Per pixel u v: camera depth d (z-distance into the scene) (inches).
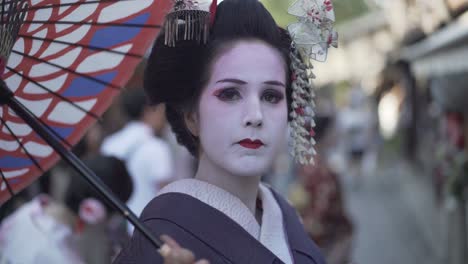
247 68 76.2
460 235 274.1
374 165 676.7
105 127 238.2
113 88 70.8
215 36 77.7
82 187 137.1
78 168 67.7
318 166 192.9
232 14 78.3
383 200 541.0
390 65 543.5
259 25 78.2
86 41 69.7
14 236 133.3
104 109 71.9
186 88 79.4
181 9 76.2
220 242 76.1
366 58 720.3
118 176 145.2
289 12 81.4
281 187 326.6
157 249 66.6
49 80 72.0
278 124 77.1
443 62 249.9
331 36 81.7
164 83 80.7
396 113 655.1
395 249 378.9
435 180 361.7
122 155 187.9
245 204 80.6
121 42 68.7
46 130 69.5
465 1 207.5
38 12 68.4
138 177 187.8
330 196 191.2
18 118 72.8
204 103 77.3
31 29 69.2
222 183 79.4
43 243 132.1
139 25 67.7
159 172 188.4
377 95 667.4
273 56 77.8
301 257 84.5
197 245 75.2
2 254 133.9
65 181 213.0
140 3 67.4
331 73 781.3
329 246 192.2
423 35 315.3
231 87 76.2
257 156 76.1
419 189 459.5
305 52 81.5
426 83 407.2
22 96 73.1
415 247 383.6
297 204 193.9
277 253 81.7
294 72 81.3
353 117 609.3
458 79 255.3
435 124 368.8
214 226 76.6
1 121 73.7
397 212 489.4
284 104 78.3
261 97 77.0
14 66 71.0
